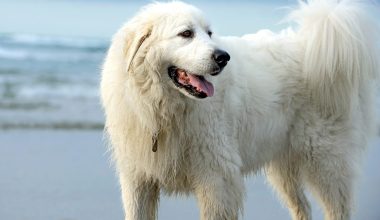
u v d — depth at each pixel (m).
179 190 5.16
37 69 15.89
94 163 8.37
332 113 5.58
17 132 9.85
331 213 5.70
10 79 14.38
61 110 11.59
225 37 5.42
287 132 5.57
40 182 7.41
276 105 5.38
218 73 4.66
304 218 6.11
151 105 4.76
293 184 6.01
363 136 5.86
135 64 4.68
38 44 20.16
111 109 4.88
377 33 5.73
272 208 6.86
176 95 4.76
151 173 4.98
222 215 4.97
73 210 6.56
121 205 6.80
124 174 5.09
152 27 4.70
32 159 8.38
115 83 4.80
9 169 7.86
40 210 6.50
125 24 4.93
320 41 5.42
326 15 5.45
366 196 7.12
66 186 7.34
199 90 4.61
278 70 5.46
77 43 20.91
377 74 5.78
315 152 5.57
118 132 4.92
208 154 4.91
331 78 5.44
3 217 6.24
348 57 5.44
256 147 5.37
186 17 4.73
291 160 5.73
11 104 11.90
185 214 6.63
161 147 4.89
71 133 9.98
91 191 7.21
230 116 5.03
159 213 6.62
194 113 4.80
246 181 7.79
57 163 8.27
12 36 21.09
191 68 4.64
